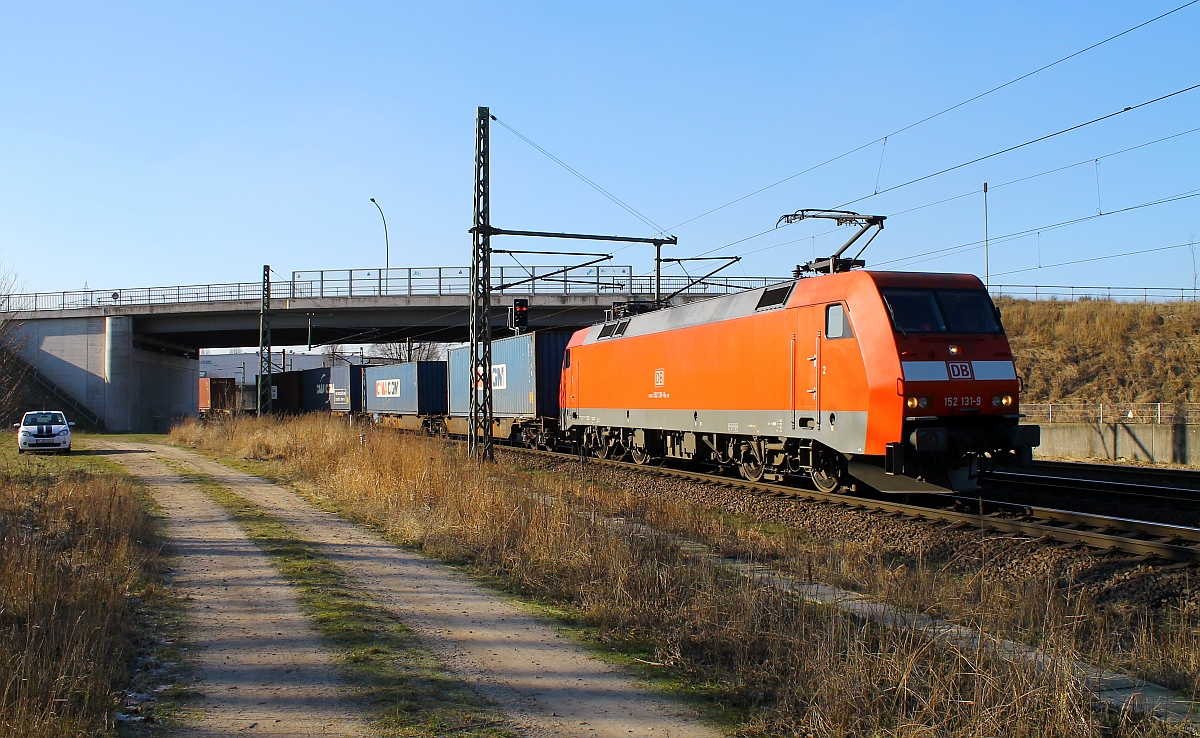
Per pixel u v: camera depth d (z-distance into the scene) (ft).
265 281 143.64
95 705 18.01
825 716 17.76
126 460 87.97
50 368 175.63
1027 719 16.66
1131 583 31.30
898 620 23.70
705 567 30.01
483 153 75.72
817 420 49.60
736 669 21.40
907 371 43.75
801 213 65.62
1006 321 171.63
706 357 62.44
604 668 21.72
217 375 382.63
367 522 45.91
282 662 21.95
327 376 172.14
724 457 63.72
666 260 88.43
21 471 63.93
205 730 17.47
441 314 161.07
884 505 48.16
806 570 32.71
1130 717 17.94
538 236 76.69
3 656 18.66
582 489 54.54
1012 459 46.42
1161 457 82.84
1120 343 151.12
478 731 17.53
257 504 53.26
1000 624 24.20
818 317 49.65
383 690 19.88
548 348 96.27
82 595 24.95
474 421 76.69
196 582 31.32
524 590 30.32
